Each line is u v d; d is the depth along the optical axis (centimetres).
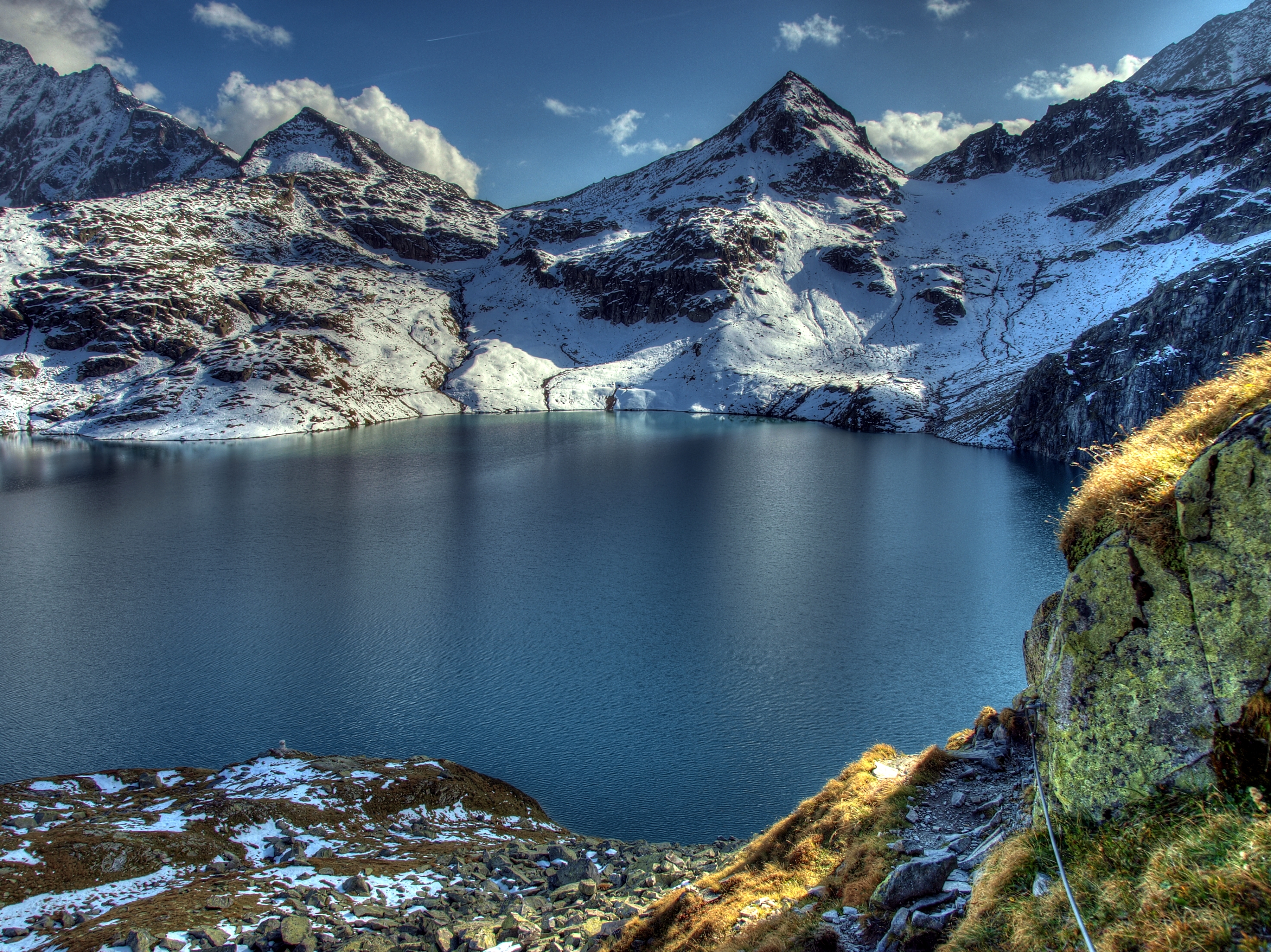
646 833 3894
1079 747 1118
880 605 6844
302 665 5831
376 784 4056
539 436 18600
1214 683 973
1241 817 865
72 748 4725
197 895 2764
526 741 4756
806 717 4922
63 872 2975
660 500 11381
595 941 2006
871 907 1392
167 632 6469
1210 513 1012
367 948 2261
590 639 6253
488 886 2900
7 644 6247
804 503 11031
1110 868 977
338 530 9831
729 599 7100
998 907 1103
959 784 1719
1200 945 764
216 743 4791
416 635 6366
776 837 2141
